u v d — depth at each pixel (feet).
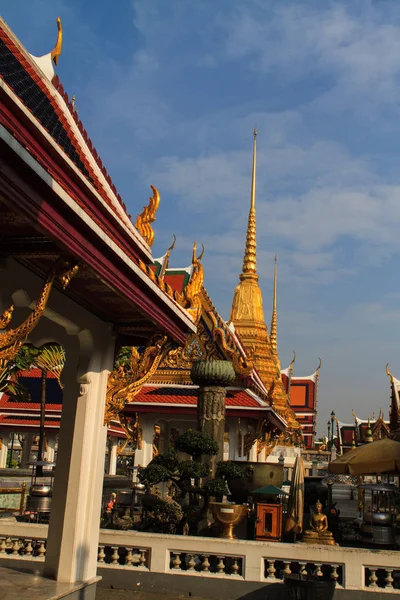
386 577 40.70
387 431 177.99
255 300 135.13
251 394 81.10
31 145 23.00
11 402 116.98
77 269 24.73
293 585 37.91
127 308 35.65
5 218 22.33
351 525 75.31
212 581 42.04
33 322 23.49
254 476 59.88
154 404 78.64
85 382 36.55
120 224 31.40
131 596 41.65
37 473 75.10
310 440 253.24
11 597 31.12
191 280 43.32
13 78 27.94
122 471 156.87
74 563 34.81
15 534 42.98
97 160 35.60
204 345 76.48
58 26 35.01
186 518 50.19
